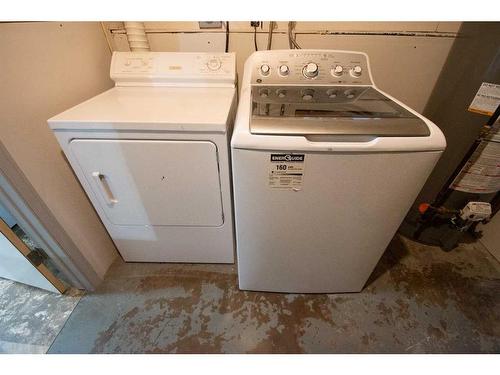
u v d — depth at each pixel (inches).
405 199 35.9
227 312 51.8
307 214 37.9
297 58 46.9
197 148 39.4
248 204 37.2
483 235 65.6
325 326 49.4
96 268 55.9
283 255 45.4
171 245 56.2
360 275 49.6
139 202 47.0
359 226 39.3
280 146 30.3
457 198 55.7
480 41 44.8
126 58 52.9
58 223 44.4
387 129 30.5
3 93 33.9
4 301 53.7
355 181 33.4
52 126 36.6
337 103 38.3
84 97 50.1
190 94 49.6
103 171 42.2
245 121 32.4
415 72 63.1
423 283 56.9
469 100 47.1
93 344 46.7
